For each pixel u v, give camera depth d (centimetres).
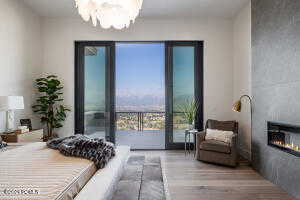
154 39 524
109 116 532
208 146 416
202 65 539
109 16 282
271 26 331
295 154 271
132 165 258
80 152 223
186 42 536
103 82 534
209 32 524
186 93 540
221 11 486
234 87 518
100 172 205
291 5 280
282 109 302
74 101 527
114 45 532
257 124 380
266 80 347
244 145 465
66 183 156
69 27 520
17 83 420
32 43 477
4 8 380
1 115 373
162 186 197
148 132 766
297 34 269
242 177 348
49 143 271
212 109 524
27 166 190
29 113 468
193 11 486
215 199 268
